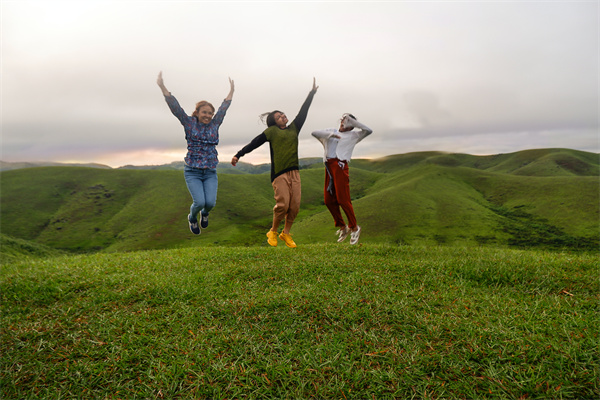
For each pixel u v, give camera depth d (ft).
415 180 421.18
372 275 17.84
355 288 15.76
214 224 372.58
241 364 10.15
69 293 16.79
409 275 17.87
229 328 12.46
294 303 13.99
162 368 10.16
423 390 8.92
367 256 23.54
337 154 22.67
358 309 13.32
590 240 249.34
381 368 9.88
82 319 13.74
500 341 10.65
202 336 11.93
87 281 18.28
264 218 392.68
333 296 14.74
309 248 27.50
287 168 21.58
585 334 10.82
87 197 435.12
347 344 11.09
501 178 435.12
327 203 24.17
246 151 21.80
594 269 17.88
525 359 9.80
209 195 21.76
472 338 10.89
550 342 10.46
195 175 21.75
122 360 10.62
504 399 8.43
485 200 379.76
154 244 323.78
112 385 9.67
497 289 15.93
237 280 17.90
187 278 18.34
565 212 308.19
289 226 23.79
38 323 13.38
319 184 521.65
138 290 16.62
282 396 8.86
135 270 21.06
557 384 8.81
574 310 12.88
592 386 8.68
